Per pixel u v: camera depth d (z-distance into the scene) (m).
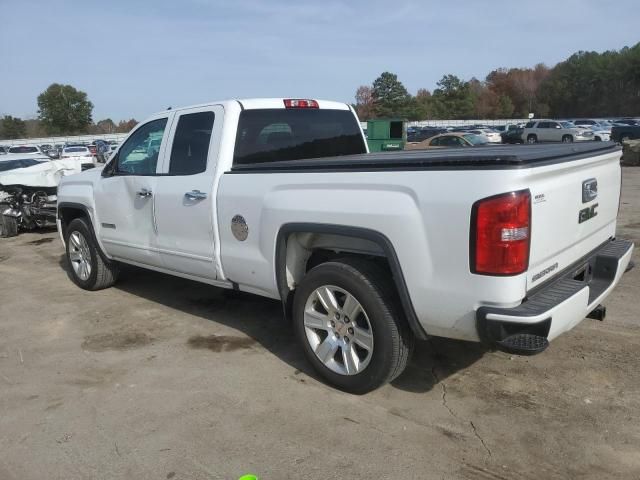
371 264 3.55
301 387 3.88
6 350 4.74
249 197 4.06
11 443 3.33
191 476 2.97
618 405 3.49
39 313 5.69
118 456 3.17
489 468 2.95
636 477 2.84
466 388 3.78
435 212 3.05
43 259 8.48
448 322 3.15
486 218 2.87
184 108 4.81
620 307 5.13
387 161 3.26
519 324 2.88
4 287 6.80
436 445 3.16
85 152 35.88
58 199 6.51
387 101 85.00
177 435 3.35
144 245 5.22
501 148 3.96
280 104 4.84
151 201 4.99
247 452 3.16
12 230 10.62
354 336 3.64
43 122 97.69
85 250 6.28
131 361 4.42
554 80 100.81
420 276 3.16
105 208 5.66
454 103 94.88
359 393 3.72
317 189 3.60
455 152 3.70
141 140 5.28
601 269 3.82
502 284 2.90
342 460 3.05
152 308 5.69
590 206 3.65
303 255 4.02
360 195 3.37
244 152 4.51
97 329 5.16
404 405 3.60
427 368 4.10
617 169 4.16
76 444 3.29
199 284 6.52
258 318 5.30
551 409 3.48
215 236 4.41
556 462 2.98
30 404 3.78
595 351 4.24
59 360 4.49
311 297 3.82
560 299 3.05
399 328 3.44
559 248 3.28
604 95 95.00
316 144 5.13
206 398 3.78
